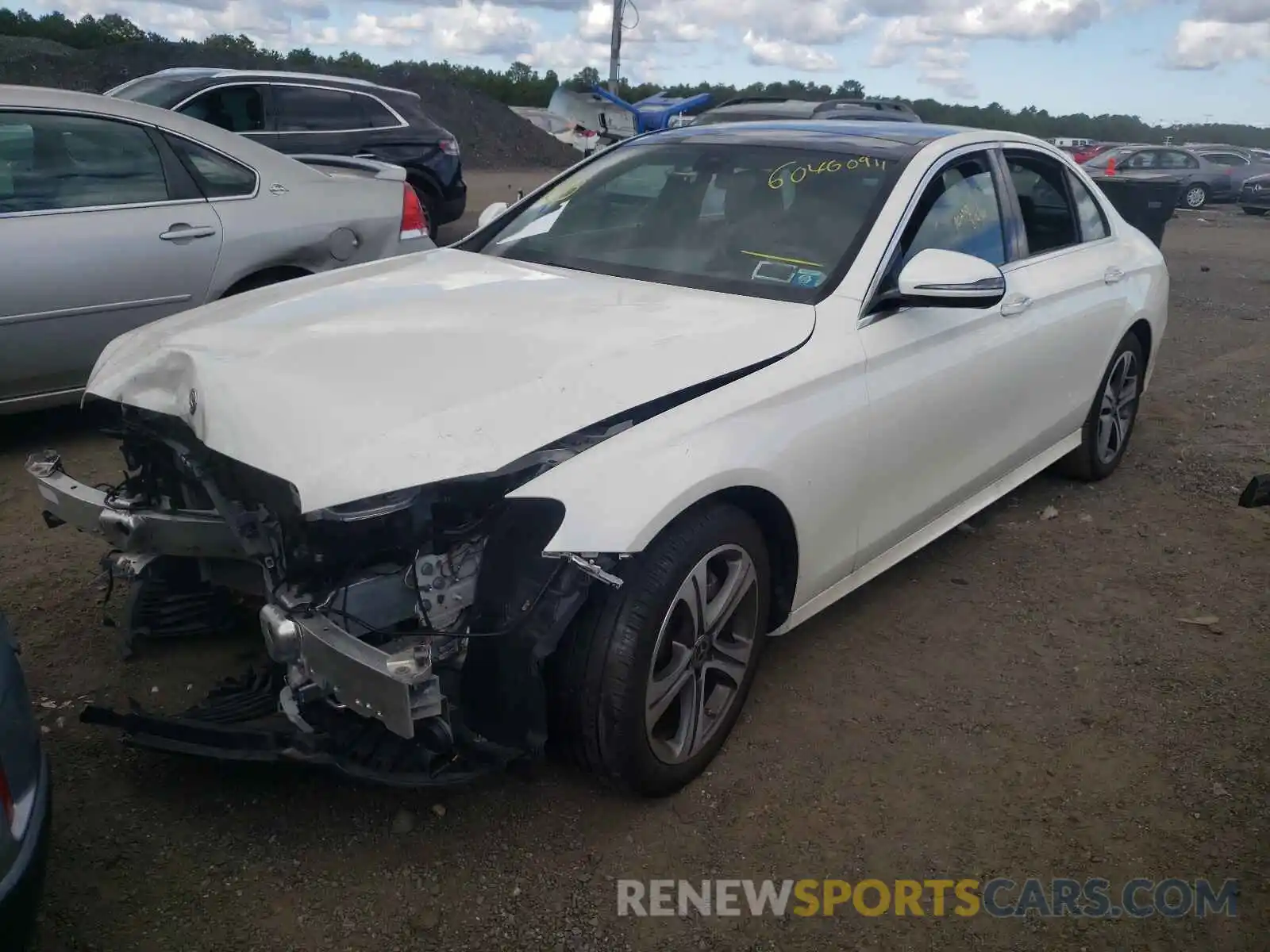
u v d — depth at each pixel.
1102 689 3.43
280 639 2.35
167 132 5.19
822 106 15.83
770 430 2.80
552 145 26.70
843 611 3.87
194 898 2.43
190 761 2.87
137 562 2.94
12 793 1.94
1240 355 8.15
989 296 3.14
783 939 2.41
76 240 4.81
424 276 3.44
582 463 2.44
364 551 2.31
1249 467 5.48
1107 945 2.43
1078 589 4.11
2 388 4.80
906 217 3.40
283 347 2.71
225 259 5.30
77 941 2.29
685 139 4.04
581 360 2.63
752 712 3.23
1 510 4.39
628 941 2.38
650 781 2.70
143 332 3.13
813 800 2.85
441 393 2.45
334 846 2.61
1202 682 3.48
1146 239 5.31
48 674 3.22
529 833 2.68
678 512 2.51
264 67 25.19
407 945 2.34
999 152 4.12
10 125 4.75
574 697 2.52
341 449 2.29
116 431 2.99
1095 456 4.99
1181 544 4.53
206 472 2.62
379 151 10.45
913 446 3.40
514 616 2.41
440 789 2.81
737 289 3.28
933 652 3.61
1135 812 2.86
